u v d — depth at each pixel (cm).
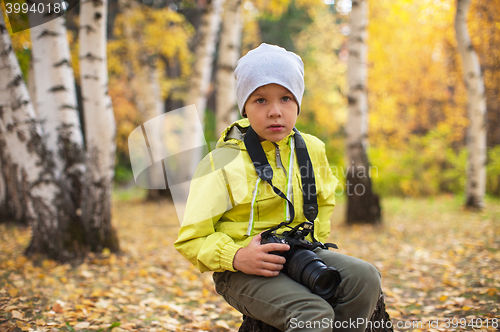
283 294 129
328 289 132
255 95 141
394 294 331
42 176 413
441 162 1278
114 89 1335
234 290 146
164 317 274
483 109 831
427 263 443
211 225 144
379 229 673
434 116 1388
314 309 122
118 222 773
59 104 460
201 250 140
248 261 133
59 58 457
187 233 143
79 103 1375
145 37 988
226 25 686
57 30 451
